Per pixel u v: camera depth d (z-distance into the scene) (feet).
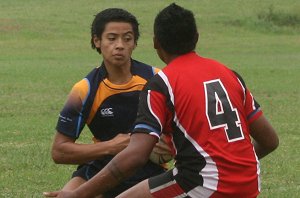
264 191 99.30
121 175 49.47
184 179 49.11
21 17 497.87
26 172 110.42
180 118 49.39
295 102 209.97
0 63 327.47
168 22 52.06
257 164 50.42
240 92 51.70
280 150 132.16
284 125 164.96
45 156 122.01
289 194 97.86
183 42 52.16
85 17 512.22
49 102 203.51
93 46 61.67
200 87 50.06
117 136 59.00
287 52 401.90
